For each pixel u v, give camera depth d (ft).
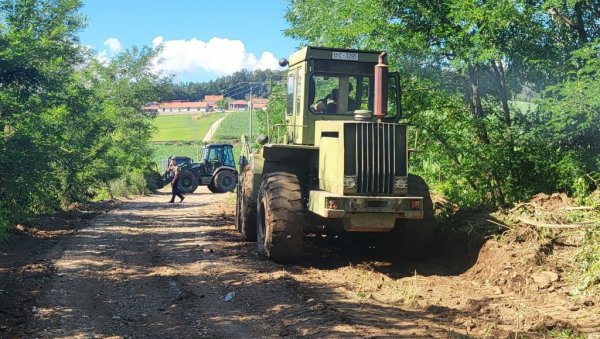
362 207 27.04
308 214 30.73
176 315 21.22
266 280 26.14
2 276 27.22
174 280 26.76
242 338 18.45
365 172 27.37
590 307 21.09
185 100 610.65
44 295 23.80
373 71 31.73
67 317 20.79
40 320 20.38
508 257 25.62
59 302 22.81
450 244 30.17
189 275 28.04
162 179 115.34
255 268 29.04
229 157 112.47
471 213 31.58
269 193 29.55
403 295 23.44
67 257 32.40
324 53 31.32
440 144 36.42
